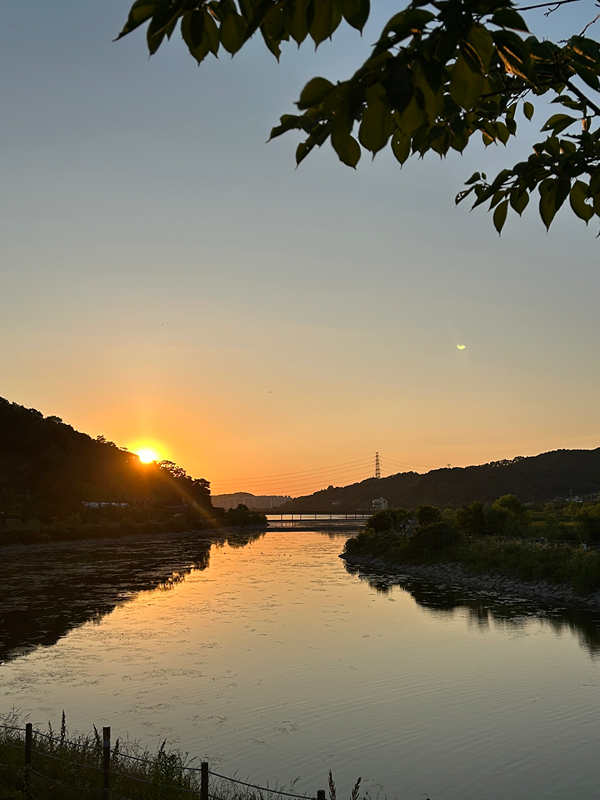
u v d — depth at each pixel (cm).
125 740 2117
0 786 1274
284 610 4475
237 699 2544
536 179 380
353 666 2981
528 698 2481
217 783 1769
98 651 3325
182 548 10856
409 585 5681
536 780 1825
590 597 4466
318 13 237
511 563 5566
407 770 1902
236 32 272
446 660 3041
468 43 235
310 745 2089
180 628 3884
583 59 313
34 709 2439
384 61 232
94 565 7788
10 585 5878
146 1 250
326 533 16988
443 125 319
